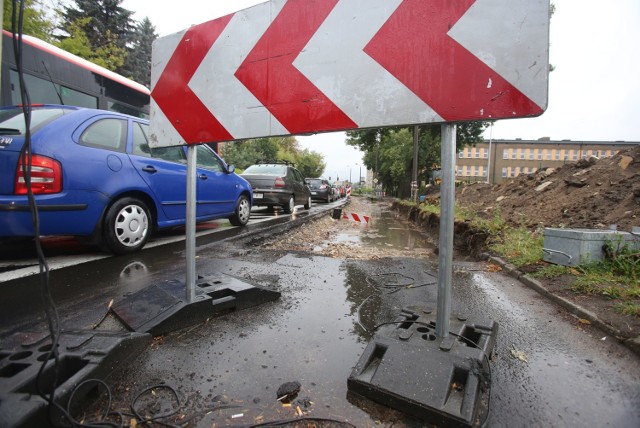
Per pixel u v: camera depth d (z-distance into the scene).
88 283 2.96
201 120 2.26
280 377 1.64
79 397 1.38
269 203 9.98
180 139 2.34
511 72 1.48
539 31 1.43
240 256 4.20
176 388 1.54
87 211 3.61
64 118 3.65
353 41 1.79
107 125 4.06
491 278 3.45
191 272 2.22
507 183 11.01
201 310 2.21
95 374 1.48
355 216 9.29
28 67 6.41
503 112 1.50
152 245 4.74
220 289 2.48
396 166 32.19
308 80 1.92
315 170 79.56
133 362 1.73
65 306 2.45
